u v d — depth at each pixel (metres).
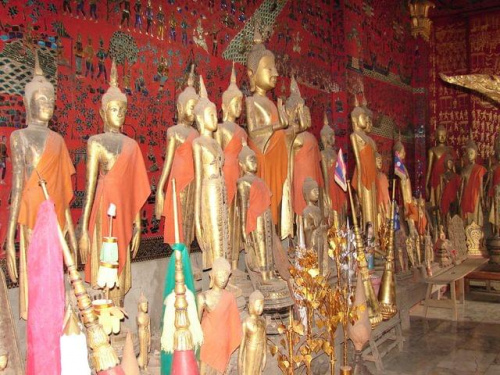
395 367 8.52
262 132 7.73
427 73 16.81
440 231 13.27
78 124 6.16
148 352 5.68
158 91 7.24
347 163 11.72
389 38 14.53
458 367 8.51
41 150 5.11
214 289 5.57
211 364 5.44
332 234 6.71
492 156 15.52
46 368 4.19
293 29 10.34
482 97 16.17
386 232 10.61
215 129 6.49
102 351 3.91
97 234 5.68
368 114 11.22
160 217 6.82
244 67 8.81
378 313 8.19
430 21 16.33
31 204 5.03
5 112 5.41
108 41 6.55
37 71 5.28
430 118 16.81
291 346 5.75
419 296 11.30
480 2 15.89
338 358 7.72
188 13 7.77
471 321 11.36
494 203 14.80
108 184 5.70
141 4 7.02
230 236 7.06
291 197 8.17
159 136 7.24
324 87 11.34
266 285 6.89
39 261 4.22
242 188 6.93
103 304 4.87
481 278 13.90
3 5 5.45
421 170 16.20
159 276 7.11
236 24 8.71
